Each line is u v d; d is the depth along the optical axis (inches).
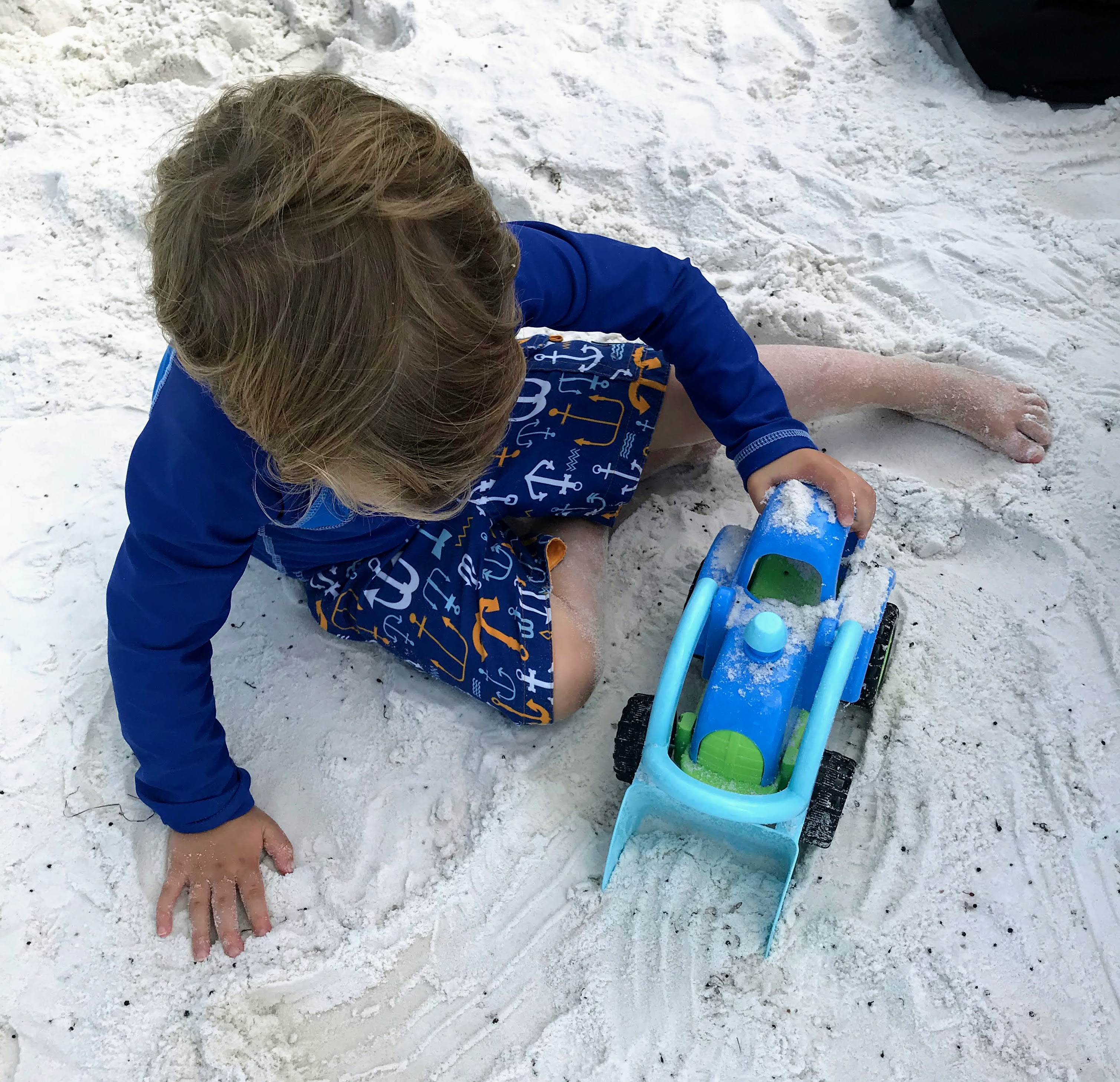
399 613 58.7
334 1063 50.7
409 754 59.7
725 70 91.0
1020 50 83.7
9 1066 50.7
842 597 52.4
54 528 67.9
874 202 80.9
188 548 45.4
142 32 98.3
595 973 51.7
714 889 53.4
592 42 94.7
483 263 35.3
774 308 75.7
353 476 36.1
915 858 53.8
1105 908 51.5
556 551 60.8
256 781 59.6
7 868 55.9
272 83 35.6
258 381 33.8
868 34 92.1
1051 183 81.4
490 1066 49.9
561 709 57.9
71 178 85.7
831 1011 49.9
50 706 60.9
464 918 54.1
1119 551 62.7
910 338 73.9
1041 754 56.6
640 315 56.4
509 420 39.9
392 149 33.5
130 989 52.6
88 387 75.1
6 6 97.2
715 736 49.1
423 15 97.7
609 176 85.0
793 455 55.5
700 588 51.9
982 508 65.4
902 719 58.3
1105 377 69.8
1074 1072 47.3
